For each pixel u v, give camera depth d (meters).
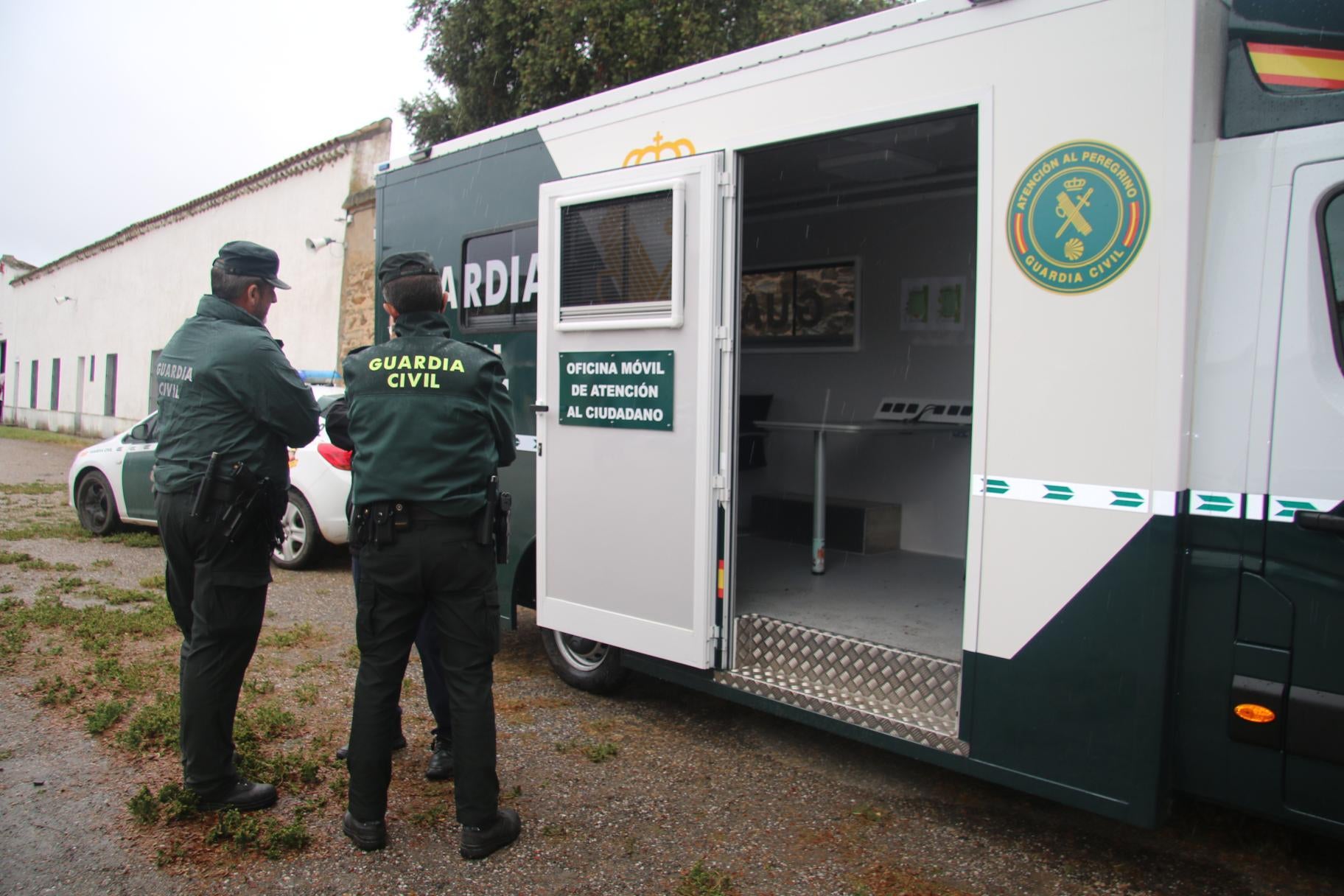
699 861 3.05
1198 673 2.75
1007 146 2.96
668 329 3.82
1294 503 2.58
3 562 7.18
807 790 3.62
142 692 4.40
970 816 3.42
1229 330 2.69
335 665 4.93
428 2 12.62
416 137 13.41
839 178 5.09
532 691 4.70
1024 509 2.95
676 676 4.08
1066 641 2.88
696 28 10.34
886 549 5.46
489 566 3.09
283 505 3.37
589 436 4.16
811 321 5.84
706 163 3.68
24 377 27.95
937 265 5.24
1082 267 2.82
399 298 3.11
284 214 14.41
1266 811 2.67
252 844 3.08
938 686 3.30
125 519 8.20
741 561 5.21
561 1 10.73
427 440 2.96
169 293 18.42
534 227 4.57
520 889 2.88
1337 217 2.57
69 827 3.18
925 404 5.34
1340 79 2.58
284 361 3.31
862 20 3.32
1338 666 2.52
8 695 4.36
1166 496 2.68
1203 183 2.70
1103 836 3.26
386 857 3.05
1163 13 2.66
